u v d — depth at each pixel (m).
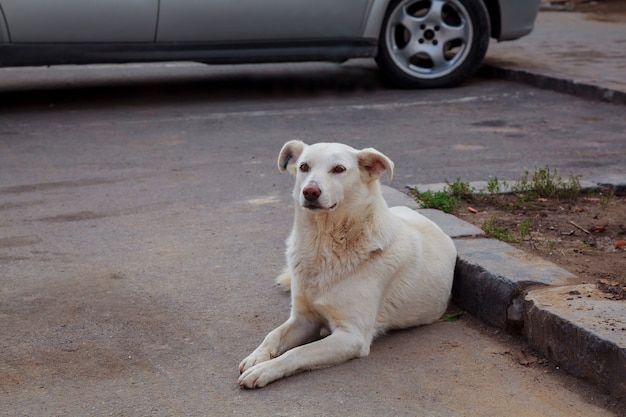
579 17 18.80
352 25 10.38
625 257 4.90
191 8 9.66
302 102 10.37
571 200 6.20
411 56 10.97
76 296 4.73
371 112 9.73
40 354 4.04
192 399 3.60
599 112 9.52
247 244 5.56
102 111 9.82
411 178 6.97
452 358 4.00
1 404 3.56
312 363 3.82
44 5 9.16
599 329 3.69
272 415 3.45
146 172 7.29
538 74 11.06
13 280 4.96
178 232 5.79
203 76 12.23
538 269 4.48
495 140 8.34
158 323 4.39
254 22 9.96
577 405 3.54
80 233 5.78
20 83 11.62
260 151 8.00
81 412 3.49
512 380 3.77
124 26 9.52
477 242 5.01
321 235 4.05
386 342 4.20
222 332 4.29
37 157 7.76
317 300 4.04
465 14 10.90
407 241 4.32
